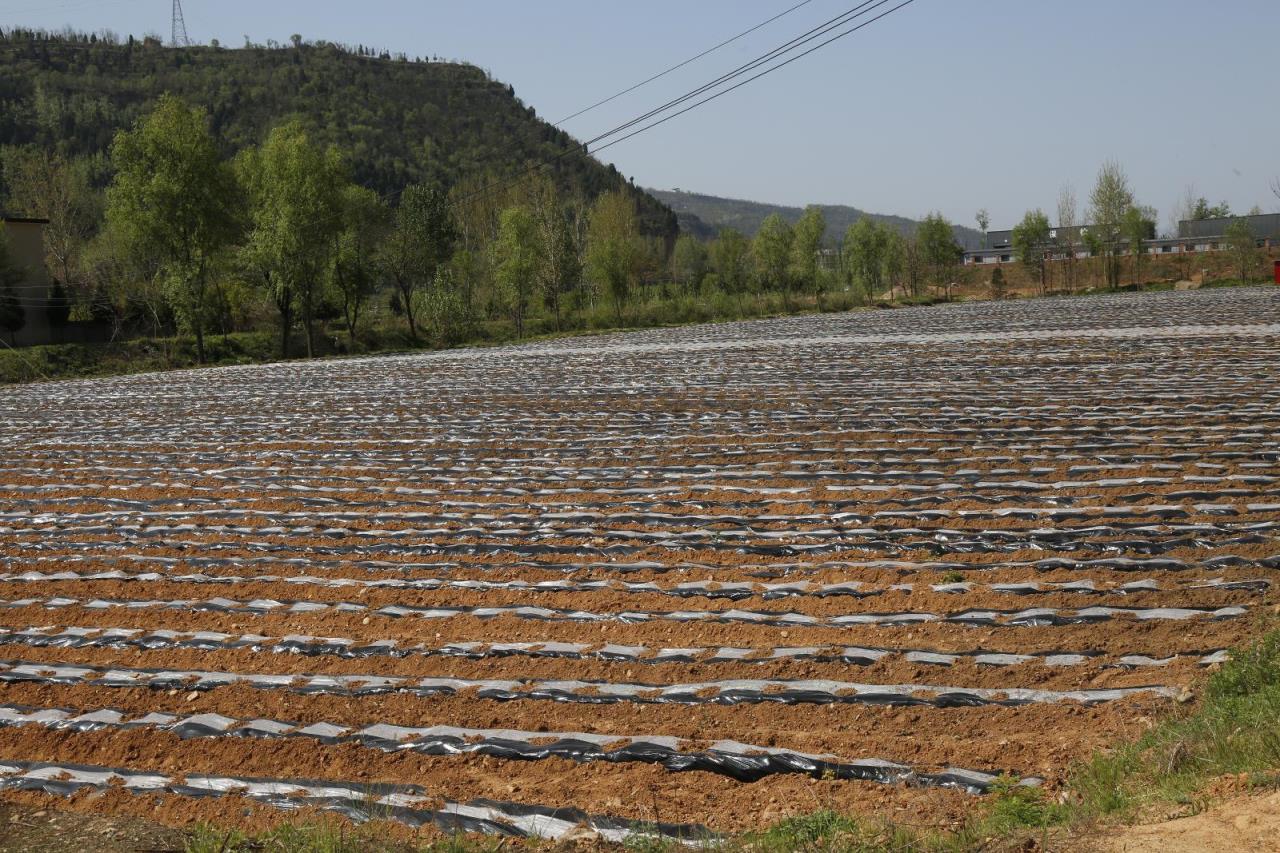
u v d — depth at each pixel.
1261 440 13.52
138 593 10.09
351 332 50.28
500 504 12.56
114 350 42.94
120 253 43.91
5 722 7.39
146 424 20.08
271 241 43.47
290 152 43.91
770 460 13.96
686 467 13.71
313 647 8.52
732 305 61.44
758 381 21.72
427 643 8.48
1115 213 66.25
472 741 6.76
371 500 13.14
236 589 10.05
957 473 12.59
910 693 7.02
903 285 75.25
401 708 7.39
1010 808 5.23
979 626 8.05
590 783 6.23
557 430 16.98
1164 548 9.34
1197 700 6.42
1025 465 12.91
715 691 7.29
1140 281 69.62
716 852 5.07
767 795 5.94
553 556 10.48
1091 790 5.29
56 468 16.16
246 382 27.31
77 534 12.20
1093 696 6.74
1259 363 20.64
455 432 17.36
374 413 20.05
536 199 55.38
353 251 48.94
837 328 36.91
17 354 39.72
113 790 6.38
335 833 5.58
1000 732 6.46
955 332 31.62
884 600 8.74
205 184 41.78
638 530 11.18
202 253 42.62
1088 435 14.38
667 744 6.55
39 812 6.15
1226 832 4.38
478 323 53.12
